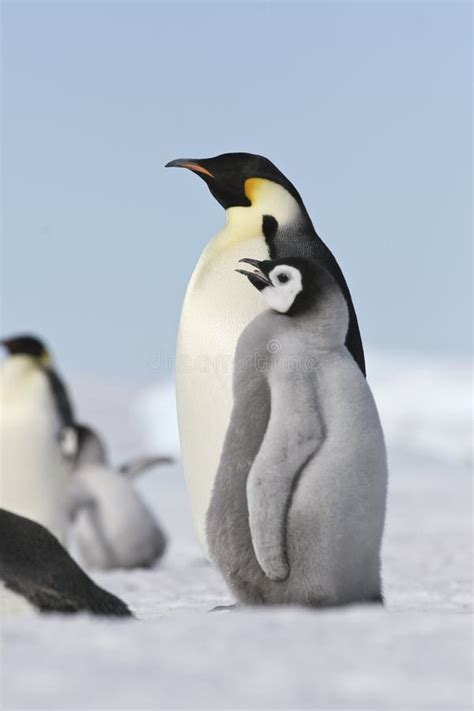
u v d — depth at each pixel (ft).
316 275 36.50
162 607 44.83
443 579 60.80
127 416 258.37
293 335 36.04
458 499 128.36
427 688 21.24
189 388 47.09
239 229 49.96
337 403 35.04
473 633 25.86
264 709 19.76
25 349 88.94
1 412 86.74
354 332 48.75
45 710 19.58
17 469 86.28
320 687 21.15
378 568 36.24
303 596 35.04
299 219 50.62
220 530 36.91
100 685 21.04
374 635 25.54
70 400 91.71
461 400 229.25
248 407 36.29
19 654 23.44
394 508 118.42
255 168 50.88
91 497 85.30
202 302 47.73
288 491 34.53
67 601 33.30
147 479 170.81
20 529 34.37
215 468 46.21
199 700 20.20
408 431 210.18
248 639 24.90
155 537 84.38
